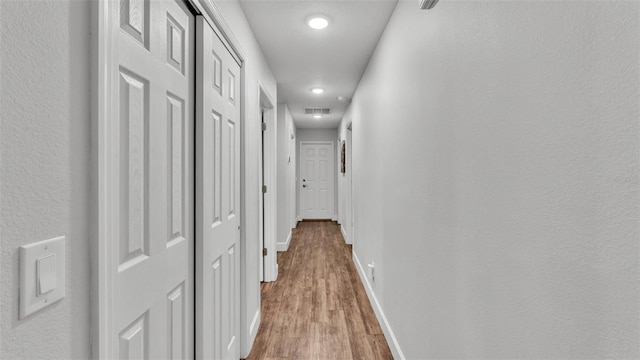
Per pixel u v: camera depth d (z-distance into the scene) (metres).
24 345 0.54
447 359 1.25
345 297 3.09
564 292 0.65
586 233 0.60
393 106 2.08
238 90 1.99
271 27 2.27
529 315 0.76
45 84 0.58
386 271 2.32
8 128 0.51
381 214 2.50
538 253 0.73
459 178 1.14
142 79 0.95
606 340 0.56
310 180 7.66
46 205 0.59
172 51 1.15
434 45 1.36
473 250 1.04
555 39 0.67
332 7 2.01
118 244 0.84
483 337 0.98
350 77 3.49
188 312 1.31
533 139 0.74
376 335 2.36
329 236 5.97
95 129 0.70
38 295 0.57
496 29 0.89
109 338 0.76
